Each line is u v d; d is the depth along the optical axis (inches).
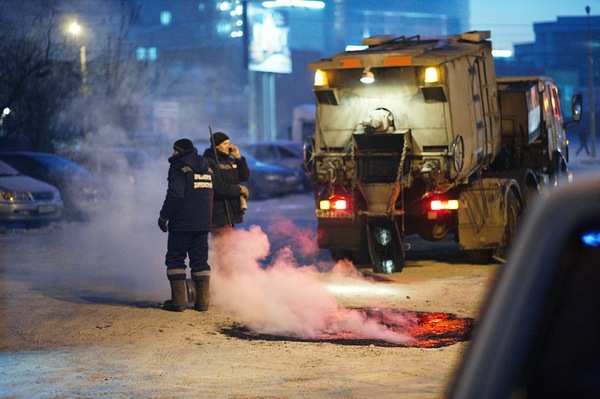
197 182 724.7
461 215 1012.5
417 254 1168.8
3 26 2427.4
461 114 999.0
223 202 796.6
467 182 1018.7
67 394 467.2
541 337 89.7
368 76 965.2
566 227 91.2
